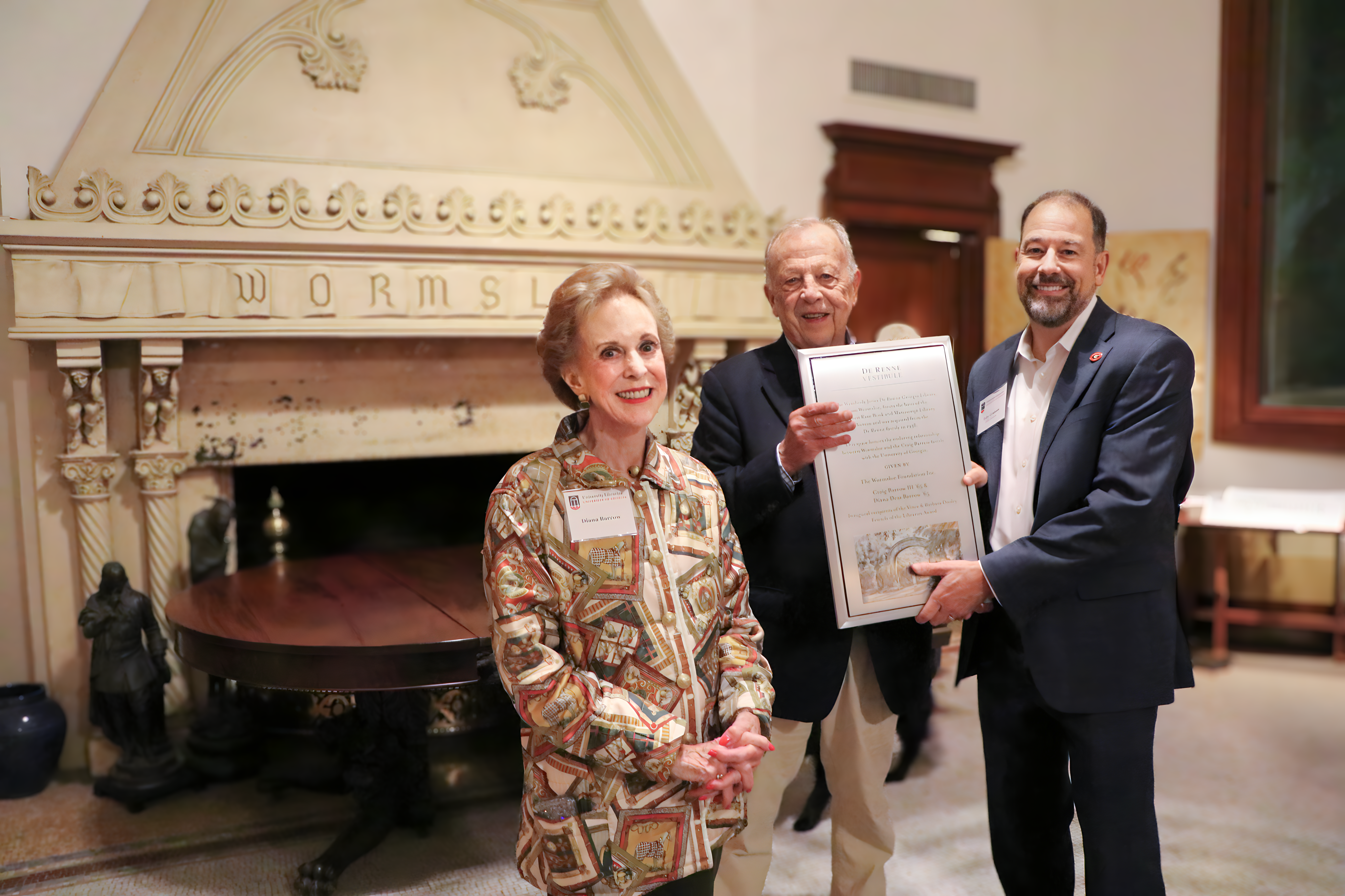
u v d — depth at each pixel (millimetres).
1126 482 1731
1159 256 4902
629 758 1390
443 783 3145
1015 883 2031
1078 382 1834
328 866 2479
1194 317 4879
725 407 2066
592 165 3855
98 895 2475
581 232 3707
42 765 3096
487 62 3656
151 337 3137
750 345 4133
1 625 3244
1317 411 4695
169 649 3227
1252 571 4828
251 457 3449
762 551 1978
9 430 3191
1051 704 1793
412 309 3463
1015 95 5039
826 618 1926
